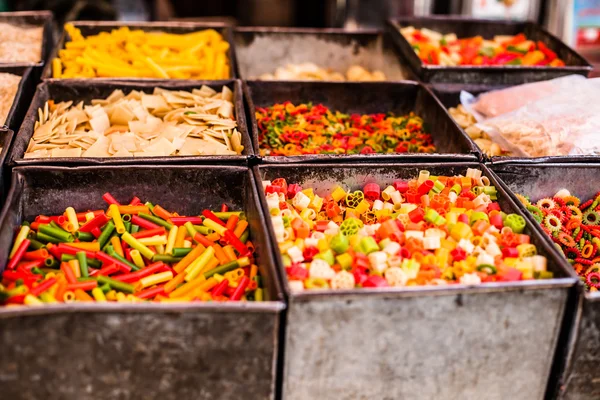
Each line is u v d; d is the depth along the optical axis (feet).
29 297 5.31
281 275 5.36
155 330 5.01
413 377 5.54
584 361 5.65
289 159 7.23
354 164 7.21
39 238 6.48
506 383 5.70
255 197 6.48
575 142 8.01
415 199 6.96
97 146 7.61
